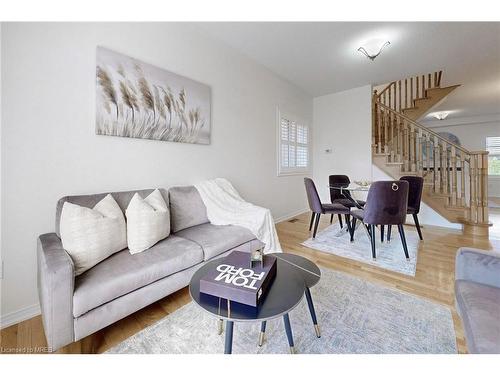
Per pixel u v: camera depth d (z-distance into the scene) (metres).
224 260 1.25
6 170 1.41
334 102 4.79
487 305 0.88
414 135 4.03
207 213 2.34
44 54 1.53
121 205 1.73
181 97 2.34
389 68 3.65
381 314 1.47
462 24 2.49
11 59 1.41
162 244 1.69
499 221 4.01
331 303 1.59
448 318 1.42
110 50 1.83
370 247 2.70
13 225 1.45
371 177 4.41
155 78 2.12
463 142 7.37
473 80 4.24
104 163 1.83
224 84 2.88
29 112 1.48
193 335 1.31
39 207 1.54
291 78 4.04
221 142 2.87
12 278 1.45
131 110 1.96
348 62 3.43
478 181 3.25
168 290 1.49
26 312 1.49
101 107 1.79
